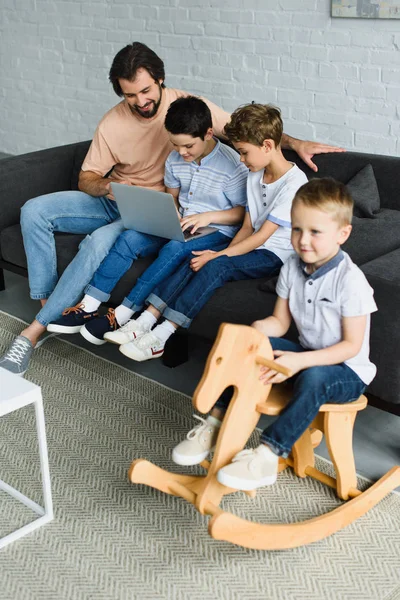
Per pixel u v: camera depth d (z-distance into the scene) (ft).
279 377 5.36
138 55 8.00
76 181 9.97
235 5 12.34
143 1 13.42
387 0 10.55
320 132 12.14
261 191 7.45
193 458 5.62
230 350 5.13
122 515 5.87
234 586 5.16
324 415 5.57
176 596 5.08
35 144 16.46
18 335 8.87
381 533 5.63
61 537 5.64
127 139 8.71
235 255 7.37
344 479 5.83
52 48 15.19
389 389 6.04
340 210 5.30
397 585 5.14
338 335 5.61
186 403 7.45
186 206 8.13
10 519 5.84
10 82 16.34
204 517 5.84
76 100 15.21
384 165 7.89
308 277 5.65
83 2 14.25
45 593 5.12
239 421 5.37
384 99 11.23
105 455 6.64
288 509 5.90
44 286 8.63
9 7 15.60
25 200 9.50
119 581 5.22
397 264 6.45
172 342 8.02
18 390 5.37
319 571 5.28
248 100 12.82
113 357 8.47
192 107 7.43
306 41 11.75
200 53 13.08
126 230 8.05
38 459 6.60
